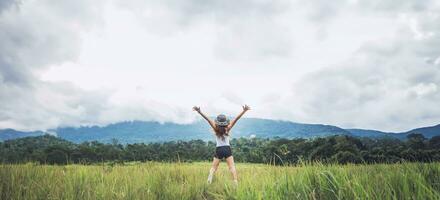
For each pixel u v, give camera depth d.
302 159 6.89
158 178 8.71
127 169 10.71
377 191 4.29
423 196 3.82
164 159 12.23
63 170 9.16
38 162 9.81
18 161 9.50
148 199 6.09
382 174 5.62
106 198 5.95
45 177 8.02
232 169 10.30
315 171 5.86
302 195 4.99
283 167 7.15
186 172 10.66
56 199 5.62
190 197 7.15
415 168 5.82
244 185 6.11
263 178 6.75
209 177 10.02
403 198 4.07
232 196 6.16
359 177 5.26
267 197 4.83
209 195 7.79
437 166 5.79
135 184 7.50
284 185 5.43
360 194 4.23
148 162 11.70
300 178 5.57
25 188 6.31
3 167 8.33
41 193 5.96
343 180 4.99
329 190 4.89
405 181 4.36
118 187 7.09
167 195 6.69
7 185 6.50
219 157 10.42
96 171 9.59
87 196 5.96
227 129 10.66
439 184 4.65
